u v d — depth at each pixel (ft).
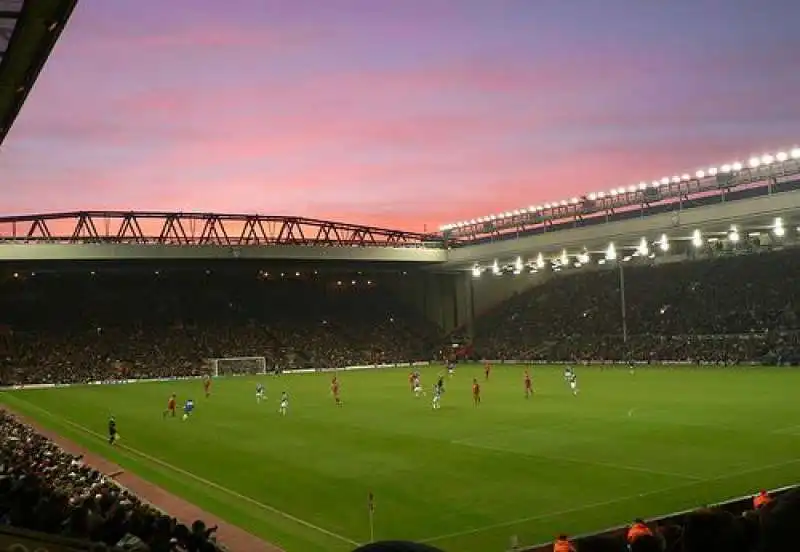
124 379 327.88
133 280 412.36
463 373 310.04
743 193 305.73
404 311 456.04
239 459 122.01
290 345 401.29
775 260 364.17
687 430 134.00
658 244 328.49
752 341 309.63
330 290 454.40
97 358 349.82
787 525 11.52
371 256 368.07
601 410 166.91
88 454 128.98
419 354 414.41
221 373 353.72
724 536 13.20
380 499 91.71
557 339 380.37
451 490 94.73
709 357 304.71
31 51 54.70
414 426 151.94
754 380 227.20
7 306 384.27
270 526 80.12
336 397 202.39
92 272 388.16
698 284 370.94
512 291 442.09
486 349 398.01
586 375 270.87
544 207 336.29
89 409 207.21
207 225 352.49
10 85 60.85
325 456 121.90
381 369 365.20
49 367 329.31
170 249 329.31
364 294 462.60
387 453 122.42
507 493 91.81
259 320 426.10
